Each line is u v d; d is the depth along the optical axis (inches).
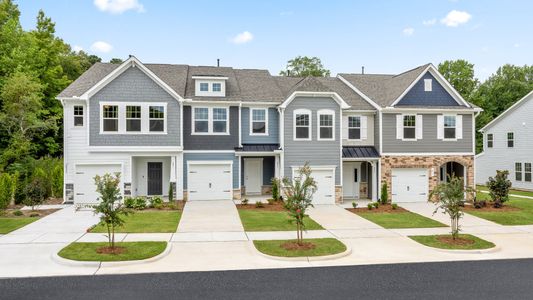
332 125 994.1
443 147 1048.2
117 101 920.9
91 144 908.6
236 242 579.8
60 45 1683.1
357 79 1208.2
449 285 407.5
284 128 978.1
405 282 415.8
